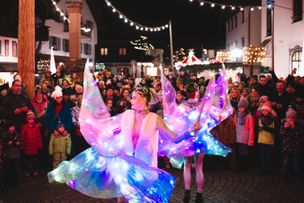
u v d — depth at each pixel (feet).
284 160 33.27
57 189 29.99
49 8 98.17
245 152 36.47
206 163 38.50
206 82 44.88
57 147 35.12
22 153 33.91
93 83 20.25
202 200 25.62
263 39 96.58
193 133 23.08
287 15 82.02
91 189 18.97
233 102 38.24
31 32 40.63
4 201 27.09
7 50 89.92
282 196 27.76
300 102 37.11
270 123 34.99
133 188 18.57
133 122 20.04
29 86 40.55
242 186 30.37
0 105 35.81
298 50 76.84
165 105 26.48
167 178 19.56
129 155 19.51
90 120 19.65
